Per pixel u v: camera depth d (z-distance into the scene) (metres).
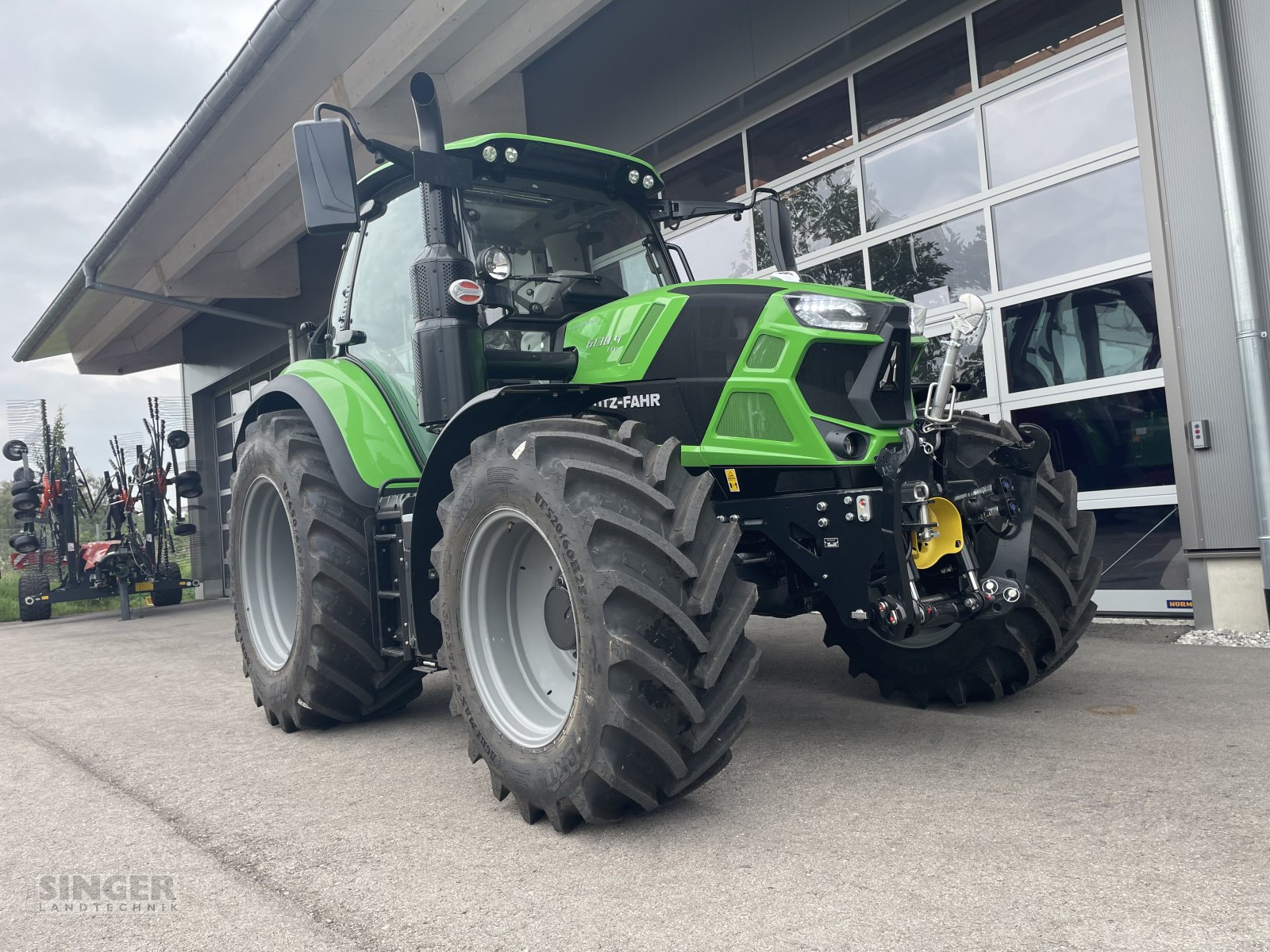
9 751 3.36
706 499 2.23
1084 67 4.92
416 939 1.68
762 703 3.42
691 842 2.08
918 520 2.43
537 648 2.57
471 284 2.74
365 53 7.44
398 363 3.41
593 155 3.30
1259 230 4.21
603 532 2.14
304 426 3.62
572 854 2.05
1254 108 4.22
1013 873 1.79
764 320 2.57
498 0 6.84
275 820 2.42
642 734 2.05
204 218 10.30
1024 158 5.19
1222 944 1.47
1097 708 3.04
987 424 3.01
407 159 2.99
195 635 7.61
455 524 2.54
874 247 5.98
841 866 1.88
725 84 6.74
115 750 3.30
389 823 2.35
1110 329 4.84
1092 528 3.22
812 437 2.47
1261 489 4.12
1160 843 1.90
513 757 2.33
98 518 11.71
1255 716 2.83
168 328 14.31
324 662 3.25
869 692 3.55
